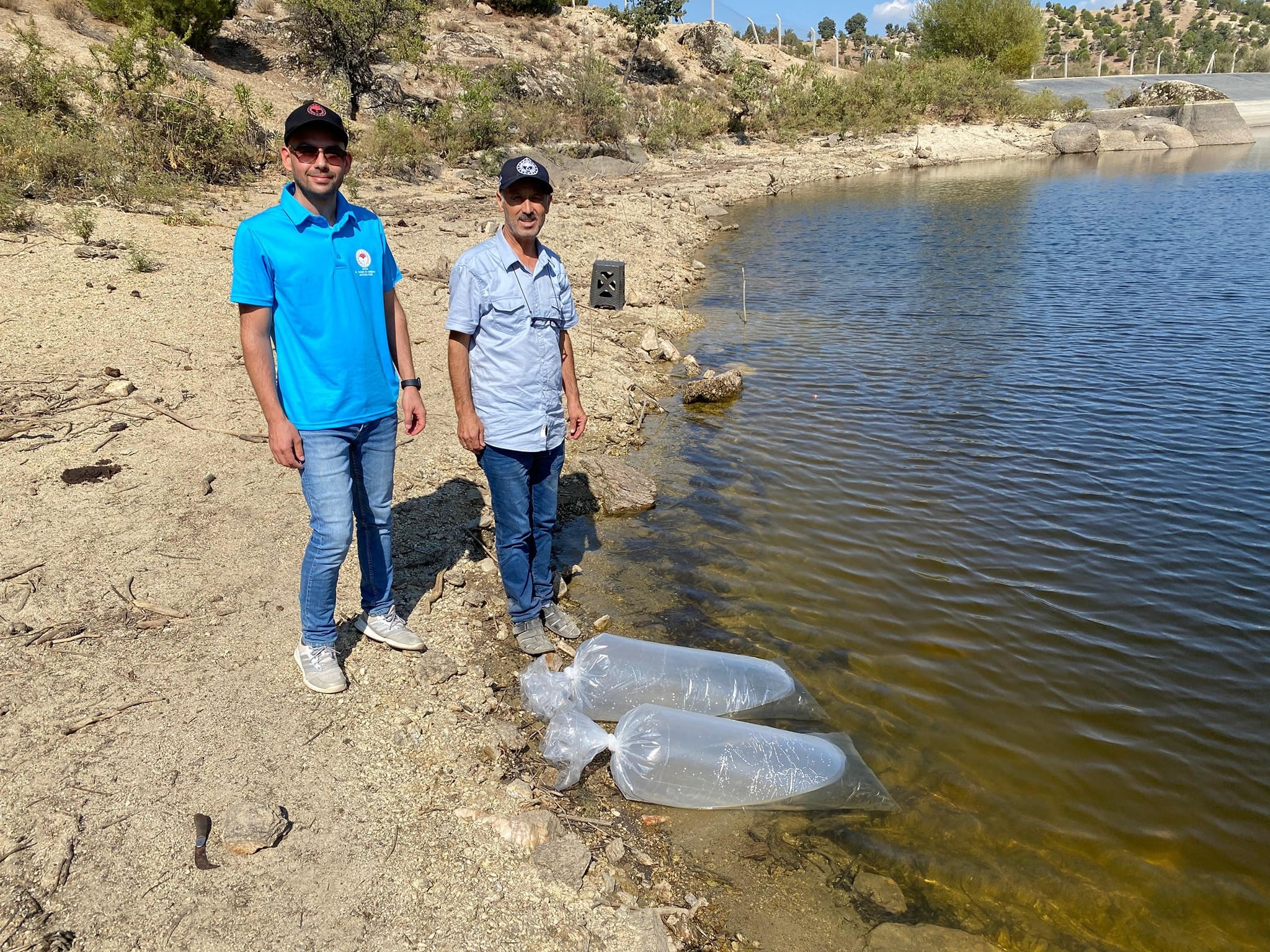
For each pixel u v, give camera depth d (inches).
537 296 150.3
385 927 104.6
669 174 1081.4
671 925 112.7
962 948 114.3
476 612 179.0
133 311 303.3
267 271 123.0
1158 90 1951.3
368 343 133.7
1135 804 140.4
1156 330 430.0
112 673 141.7
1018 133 1712.6
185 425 233.6
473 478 236.1
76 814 114.7
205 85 754.2
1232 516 238.2
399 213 615.5
